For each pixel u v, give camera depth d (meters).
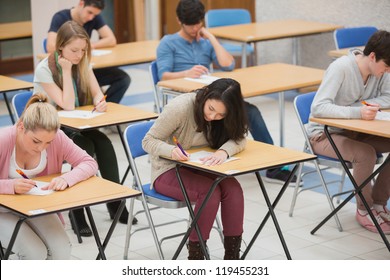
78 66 5.55
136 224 5.48
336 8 9.41
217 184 4.26
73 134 5.32
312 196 6.11
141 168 6.86
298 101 5.42
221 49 6.90
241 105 4.40
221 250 5.02
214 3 10.80
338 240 5.22
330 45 9.56
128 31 12.62
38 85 5.48
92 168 4.14
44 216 3.95
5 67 11.32
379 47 5.09
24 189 3.81
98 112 5.44
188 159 4.32
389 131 4.75
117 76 7.89
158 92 6.88
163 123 4.47
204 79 6.43
